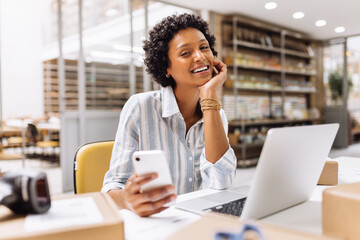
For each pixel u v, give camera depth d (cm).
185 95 117
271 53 646
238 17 538
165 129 117
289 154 69
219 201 88
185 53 109
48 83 840
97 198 70
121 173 104
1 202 58
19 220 57
